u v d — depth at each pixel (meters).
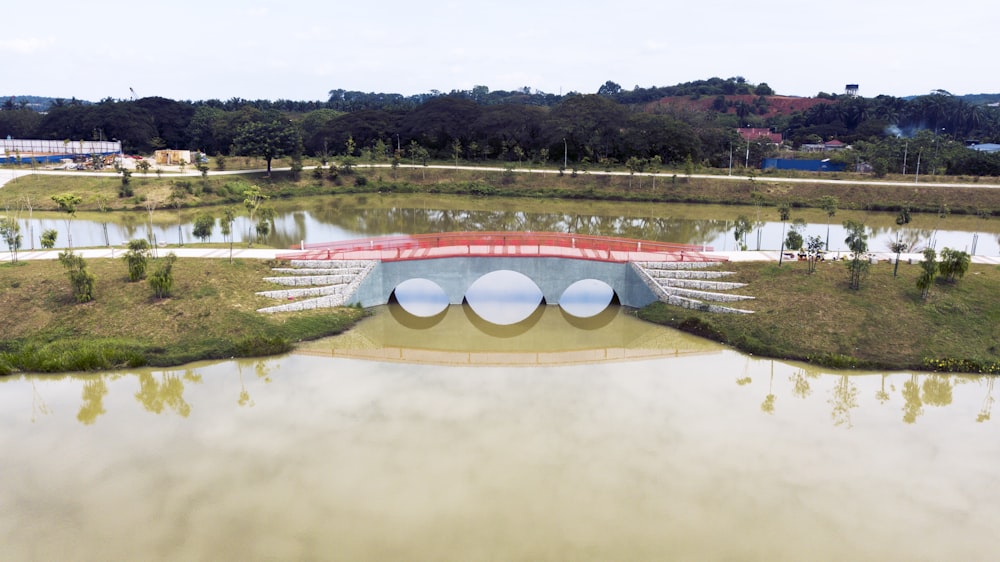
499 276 71.25
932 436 36.72
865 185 118.00
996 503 30.72
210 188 116.50
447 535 28.08
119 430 36.41
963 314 49.31
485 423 37.47
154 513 29.45
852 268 54.56
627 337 52.00
